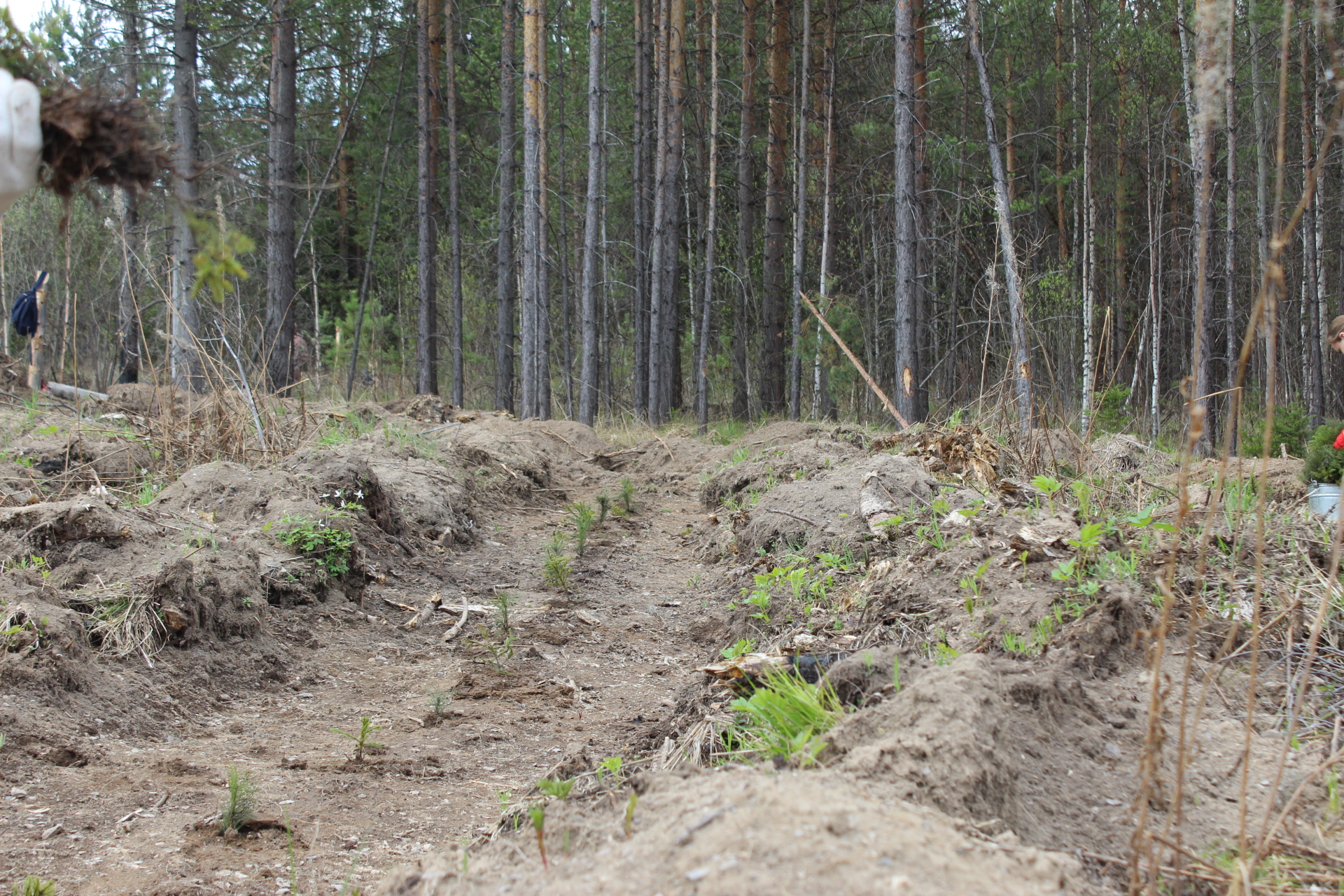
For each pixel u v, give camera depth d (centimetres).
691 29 2650
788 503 809
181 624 551
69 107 166
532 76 1959
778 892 174
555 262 2555
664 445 1568
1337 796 269
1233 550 452
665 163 2122
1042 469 768
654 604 791
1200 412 214
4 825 354
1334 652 361
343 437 1152
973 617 439
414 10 2589
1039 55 2408
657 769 355
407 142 2953
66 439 995
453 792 422
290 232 1675
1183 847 248
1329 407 2155
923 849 191
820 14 2227
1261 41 1656
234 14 1708
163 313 1371
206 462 931
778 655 436
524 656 646
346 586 739
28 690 455
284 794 408
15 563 572
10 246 1872
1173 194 2627
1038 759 283
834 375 1842
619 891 190
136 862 332
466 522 1005
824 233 2023
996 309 1007
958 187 2161
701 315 2634
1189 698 337
